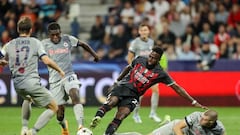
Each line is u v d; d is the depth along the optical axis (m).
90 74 47.91
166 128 25.59
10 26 55.34
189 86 48.78
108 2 64.06
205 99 48.78
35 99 26.09
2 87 47.59
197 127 23.98
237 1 59.56
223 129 23.98
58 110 29.12
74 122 37.19
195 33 55.78
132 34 55.06
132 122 37.78
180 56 53.22
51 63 25.66
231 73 48.97
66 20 61.19
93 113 42.97
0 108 46.97
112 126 26.39
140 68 27.23
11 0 57.88
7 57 26.22
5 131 33.62
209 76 48.84
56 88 29.31
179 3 59.25
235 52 54.25
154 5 58.94
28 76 25.73
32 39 25.97
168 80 27.16
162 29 56.78
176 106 48.62
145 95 48.28
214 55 49.72
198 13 57.31
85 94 47.84
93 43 56.28
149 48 37.06
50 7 58.12
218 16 57.91
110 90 27.59
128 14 58.16
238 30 56.59
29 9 57.56
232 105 48.78
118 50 54.72
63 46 29.56
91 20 62.38
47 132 32.56
